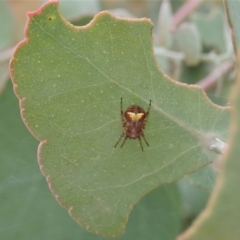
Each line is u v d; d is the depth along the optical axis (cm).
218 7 32
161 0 34
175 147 20
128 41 20
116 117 20
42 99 20
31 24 19
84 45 19
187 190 25
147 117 20
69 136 20
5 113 24
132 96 20
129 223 23
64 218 23
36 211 23
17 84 19
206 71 29
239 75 15
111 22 19
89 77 20
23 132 24
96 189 20
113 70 20
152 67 20
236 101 15
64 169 20
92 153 20
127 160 20
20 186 23
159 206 23
